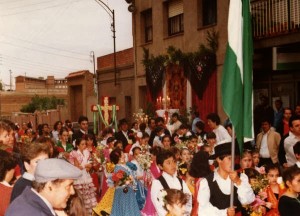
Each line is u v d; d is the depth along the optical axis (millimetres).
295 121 7586
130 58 22797
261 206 5305
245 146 9211
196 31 16781
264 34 12859
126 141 12969
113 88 24406
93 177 10305
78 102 35031
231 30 5027
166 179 5801
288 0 11977
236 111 4965
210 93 15758
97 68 26203
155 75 18766
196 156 5855
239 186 4887
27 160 4195
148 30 20719
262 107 11930
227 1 15062
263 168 6000
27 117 41031
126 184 8141
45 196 2996
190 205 5473
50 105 53125
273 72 14172
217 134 9469
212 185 4887
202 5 16750
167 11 18938
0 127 5738
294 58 11898
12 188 4312
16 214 2879
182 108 16438
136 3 20984
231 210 4688
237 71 5012
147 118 16188
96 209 8664
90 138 10375
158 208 5555
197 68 16188
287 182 4895
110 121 19109
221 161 4918
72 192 3141
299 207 4832
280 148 7941
